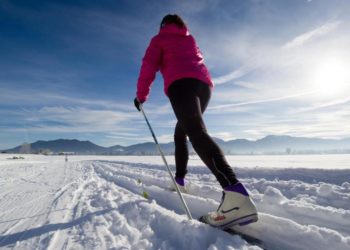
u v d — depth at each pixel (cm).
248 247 130
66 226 200
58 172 1030
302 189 339
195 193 305
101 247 150
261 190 380
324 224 187
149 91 227
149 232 171
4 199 352
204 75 197
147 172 827
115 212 233
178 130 282
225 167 157
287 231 149
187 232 155
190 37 212
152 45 210
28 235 182
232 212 151
